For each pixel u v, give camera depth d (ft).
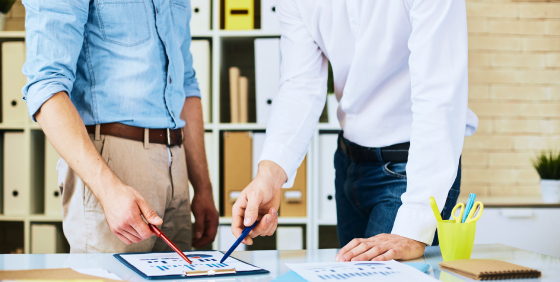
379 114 3.38
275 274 2.05
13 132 7.15
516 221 6.30
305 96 3.55
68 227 3.25
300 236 6.89
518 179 7.83
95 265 2.18
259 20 8.23
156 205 3.38
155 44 3.39
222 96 7.84
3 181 7.37
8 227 8.22
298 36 3.68
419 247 2.45
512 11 7.86
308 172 6.92
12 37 7.22
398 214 2.62
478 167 7.86
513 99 7.88
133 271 2.07
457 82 2.56
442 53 2.60
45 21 2.85
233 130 7.22
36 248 6.92
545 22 7.85
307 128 3.44
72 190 3.25
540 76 7.86
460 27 2.63
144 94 3.30
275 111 3.51
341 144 3.95
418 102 2.66
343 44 3.49
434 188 2.50
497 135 7.88
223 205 7.24
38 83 2.82
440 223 2.32
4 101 7.14
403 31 3.10
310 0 3.47
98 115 3.18
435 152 2.52
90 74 3.21
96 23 3.18
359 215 3.84
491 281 1.87
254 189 2.85
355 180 3.60
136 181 3.26
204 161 4.41
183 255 2.27
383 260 2.25
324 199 6.98
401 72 3.34
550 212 6.28
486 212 6.32
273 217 2.70
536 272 1.92
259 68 6.93
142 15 3.30
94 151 2.80
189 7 4.04
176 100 3.64
